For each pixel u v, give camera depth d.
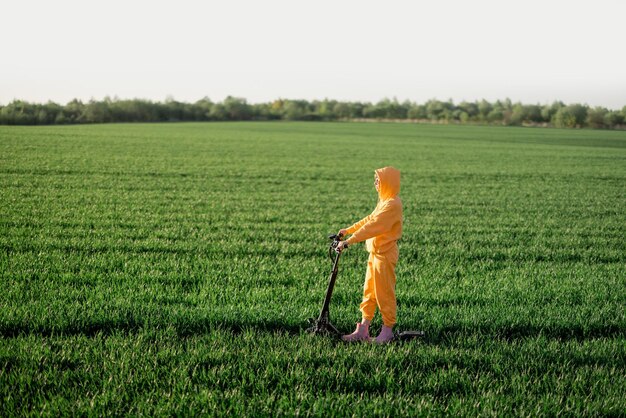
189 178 24.66
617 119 129.38
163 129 77.19
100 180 22.44
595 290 8.73
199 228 13.57
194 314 6.74
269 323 6.68
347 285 8.62
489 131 98.31
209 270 9.29
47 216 14.02
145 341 5.91
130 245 11.05
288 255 10.99
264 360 5.46
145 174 25.38
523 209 18.84
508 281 9.22
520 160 41.62
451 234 13.95
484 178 29.31
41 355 5.32
